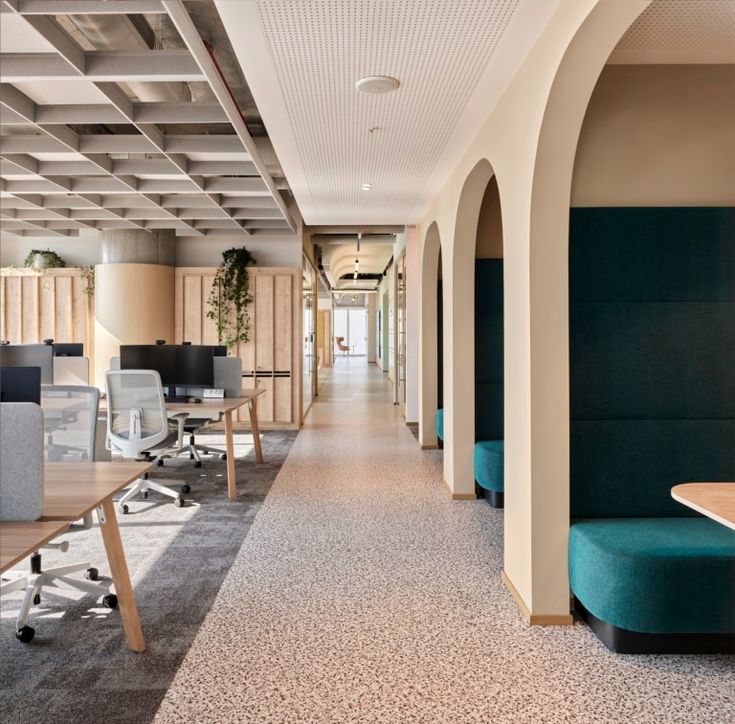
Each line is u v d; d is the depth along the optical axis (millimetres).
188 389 6172
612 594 2592
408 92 3520
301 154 4770
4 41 3488
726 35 2910
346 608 3102
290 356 9219
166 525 4504
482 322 5492
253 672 2475
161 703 2248
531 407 2959
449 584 3426
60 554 3848
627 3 2262
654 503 3197
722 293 3217
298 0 2555
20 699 2264
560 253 2943
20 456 2041
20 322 9883
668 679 2441
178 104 4586
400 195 6254
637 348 3203
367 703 2264
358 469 6457
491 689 2363
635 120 3223
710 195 3244
